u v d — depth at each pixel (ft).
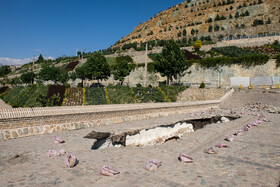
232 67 138.00
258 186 14.35
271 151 23.52
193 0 518.78
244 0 408.05
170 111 69.97
